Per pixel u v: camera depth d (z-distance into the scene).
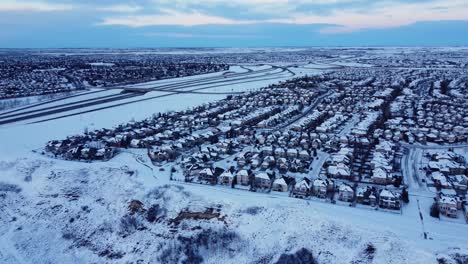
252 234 67.25
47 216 80.25
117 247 70.56
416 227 66.62
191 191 80.38
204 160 103.06
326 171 94.06
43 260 68.56
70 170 94.31
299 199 79.38
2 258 68.06
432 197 80.06
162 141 123.81
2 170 98.56
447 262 54.25
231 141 118.62
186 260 65.56
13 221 79.25
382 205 75.88
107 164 100.12
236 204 74.00
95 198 83.81
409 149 114.62
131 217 76.25
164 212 75.12
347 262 58.97
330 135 129.25
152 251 67.81
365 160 102.50
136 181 87.12
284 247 63.66
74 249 71.50
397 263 56.25
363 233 63.22
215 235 68.56
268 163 99.06
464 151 111.75
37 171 96.56
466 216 70.25
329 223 66.31
